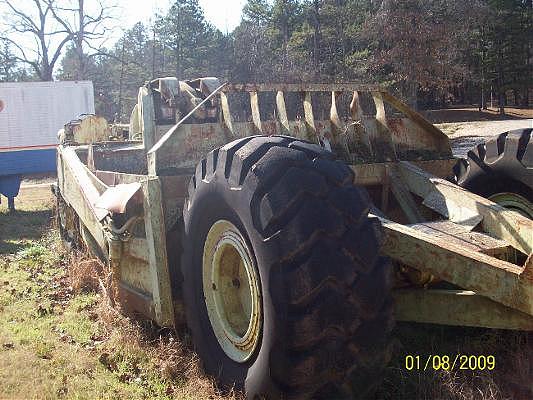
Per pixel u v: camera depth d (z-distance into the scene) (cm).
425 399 324
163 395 355
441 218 412
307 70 3731
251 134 430
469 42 4684
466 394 319
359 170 437
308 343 278
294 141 316
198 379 356
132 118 707
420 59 3788
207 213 343
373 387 303
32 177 2255
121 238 422
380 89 473
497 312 302
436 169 482
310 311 275
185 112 517
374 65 3869
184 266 372
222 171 320
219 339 349
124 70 5431
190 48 4525
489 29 5303
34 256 779
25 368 398
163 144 398
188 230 362
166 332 438
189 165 410
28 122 1792
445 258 312
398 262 346
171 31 4619
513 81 5431
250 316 338
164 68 5069
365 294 284
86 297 570
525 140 427
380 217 357
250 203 293
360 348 287
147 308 411
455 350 379
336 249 282
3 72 5831
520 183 430
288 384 286
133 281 432
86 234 605
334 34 4334
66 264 705
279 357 284
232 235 327
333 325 279
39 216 1206
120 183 487
